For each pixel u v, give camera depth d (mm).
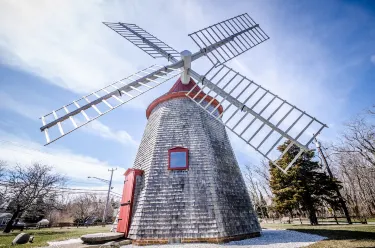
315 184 18234
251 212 9977
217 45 13156
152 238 7996
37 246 8375
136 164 11570
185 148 10047
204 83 11297
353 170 26594
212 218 8250
